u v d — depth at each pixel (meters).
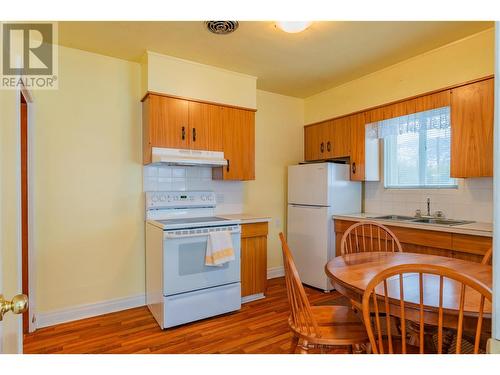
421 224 2.59
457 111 2.53
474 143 2.43
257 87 3.70
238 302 2.82
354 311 1.85
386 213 3.43
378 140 3.46
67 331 2.43
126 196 2.90
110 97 2.82
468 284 1.03
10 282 1.03
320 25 2.24
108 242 2.81
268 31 2.34
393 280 1.54
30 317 2.39
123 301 2.88
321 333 1.57
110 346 2.20
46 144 2.54
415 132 2.91
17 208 1.16
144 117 2.89
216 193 3.41
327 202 3.35
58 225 2.59
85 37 2.44
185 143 2.90
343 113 3.60
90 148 2.73
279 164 3.97
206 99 3.02
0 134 0.88
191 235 2.55
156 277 2.63
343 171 3.49
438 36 2.45
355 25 2.24
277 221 3.96
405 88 2.95
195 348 2.18
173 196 3.07
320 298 3.17
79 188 2.68
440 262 1.87
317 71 3.20
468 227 2.34
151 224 2.79
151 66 2.73
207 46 2.61
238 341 2.28
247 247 3.07
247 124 3.31
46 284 2.53
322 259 3.39
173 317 2.48
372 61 2.94
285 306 2.97
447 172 2.93
